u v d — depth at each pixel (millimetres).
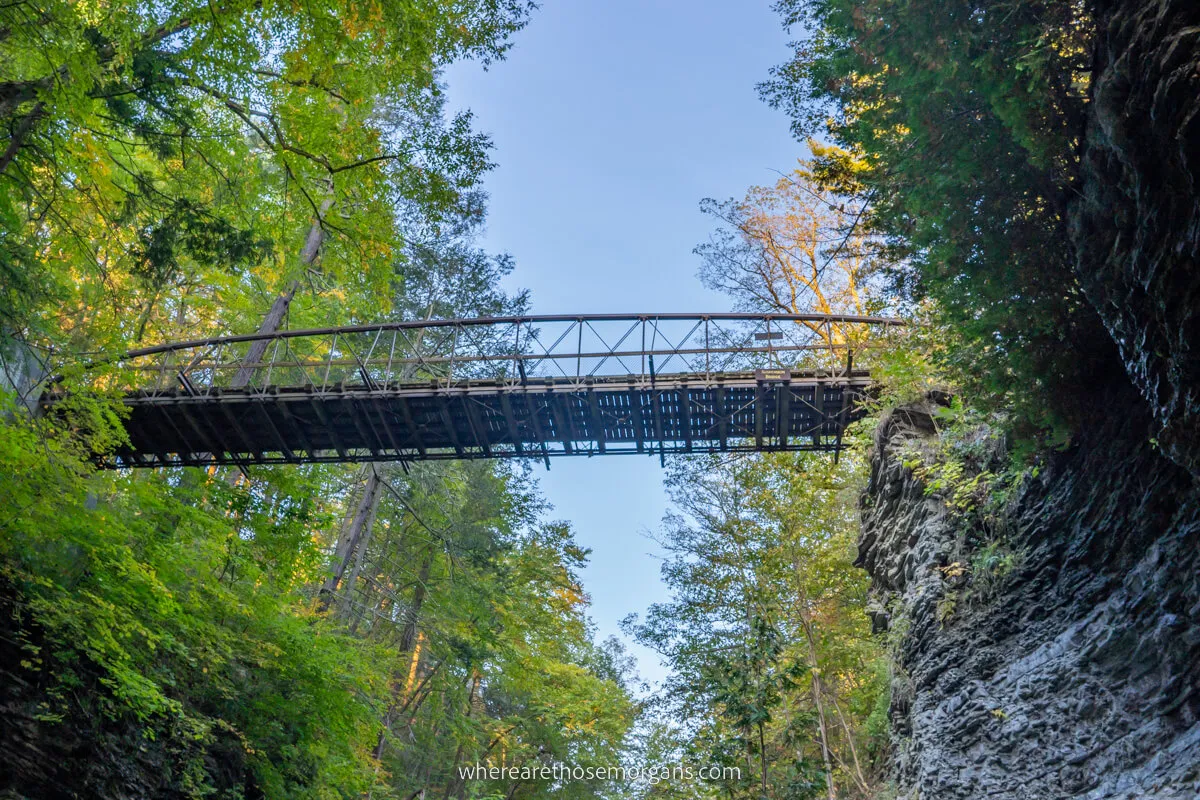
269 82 10664
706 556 18203
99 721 11031
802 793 12094
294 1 9414
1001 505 10656
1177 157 5758
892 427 13500
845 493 17281
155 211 10594
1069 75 7238
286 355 18891
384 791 18625
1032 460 9812
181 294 17844
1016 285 8117
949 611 10867
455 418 16609
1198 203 5676
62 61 8078
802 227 21453
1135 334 6914
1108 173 6711
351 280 12219
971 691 9844
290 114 10688
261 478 16188
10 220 10234
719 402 15922
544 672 23406
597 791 27531
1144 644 7875
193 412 16203
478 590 20453
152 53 8852
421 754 25984
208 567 12906
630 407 16078
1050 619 9344
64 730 10484
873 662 15727
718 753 12062
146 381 15984
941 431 12320
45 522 10453
